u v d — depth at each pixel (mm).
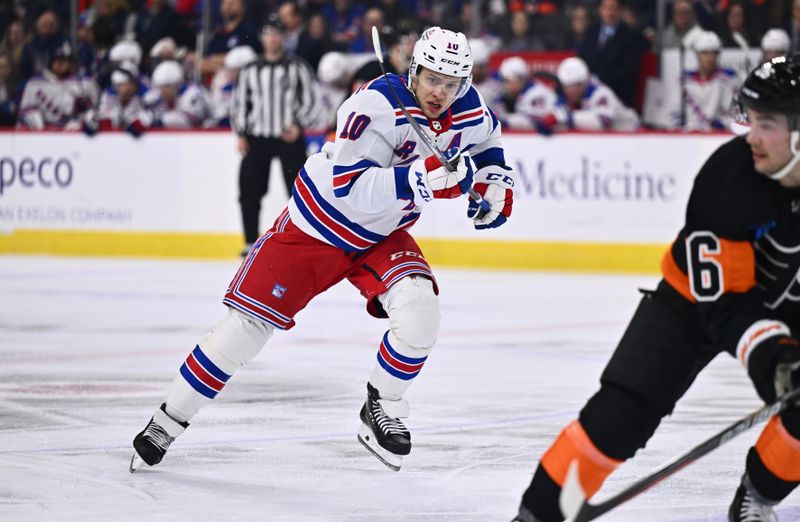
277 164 31469
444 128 10289
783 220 7270
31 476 10562
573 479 6844
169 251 32875
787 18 29250
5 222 34219
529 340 18953
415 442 12055
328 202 10414
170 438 10781
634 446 7586
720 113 29328
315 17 33125
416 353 10438
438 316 10477
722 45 29375
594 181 29234
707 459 11227
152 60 34188
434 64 9867
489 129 10578
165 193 32844
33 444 11844
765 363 6980
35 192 33938
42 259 32375
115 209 33250
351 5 34281
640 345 7617
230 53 32969
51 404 13859
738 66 29297
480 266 30234
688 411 13641
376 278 10656
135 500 9789
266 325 10750
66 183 33625
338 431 12508
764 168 7043
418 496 9984
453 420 13141
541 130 29453
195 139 32469
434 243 30609
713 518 9242
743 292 7289
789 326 7703
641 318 7770
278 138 30703
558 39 31359
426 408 13812
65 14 34438
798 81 6855
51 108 34562
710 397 14492
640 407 7547
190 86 33750
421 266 10609
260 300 10570
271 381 15391
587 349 18094
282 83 30469
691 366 7664
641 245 28984
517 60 29969
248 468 10945
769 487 7898
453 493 10078
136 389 14797
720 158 7270
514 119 29828
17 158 34000
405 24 22547
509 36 31766
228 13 34031
